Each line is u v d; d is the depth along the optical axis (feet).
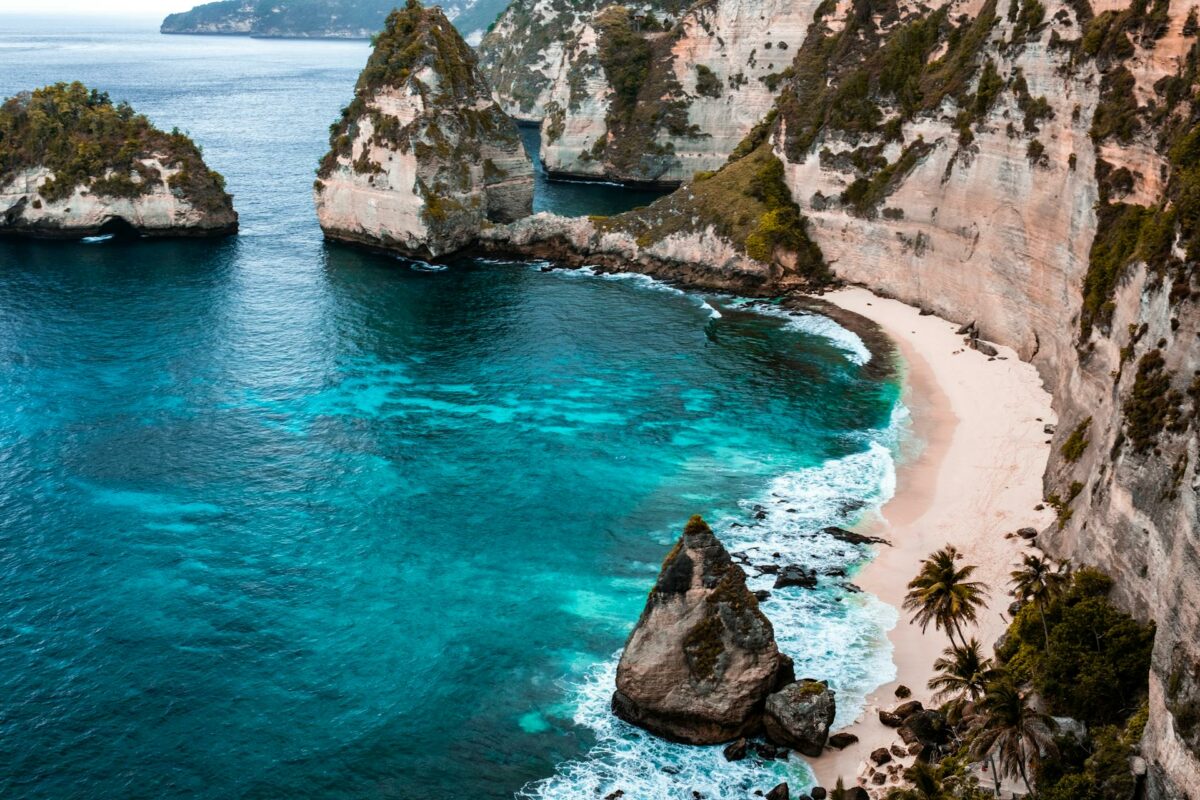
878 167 356.38
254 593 193.77
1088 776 122.62
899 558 200.34
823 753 152.76
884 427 260.01
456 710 163.53
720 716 154.71
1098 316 221.05
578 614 187.73
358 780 149.38
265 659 175.32
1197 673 111.65
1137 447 158.61
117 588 194.70
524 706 164.45
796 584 191.83
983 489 222.69
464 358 311.47
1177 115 224.12
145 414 268.82
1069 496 200.95
